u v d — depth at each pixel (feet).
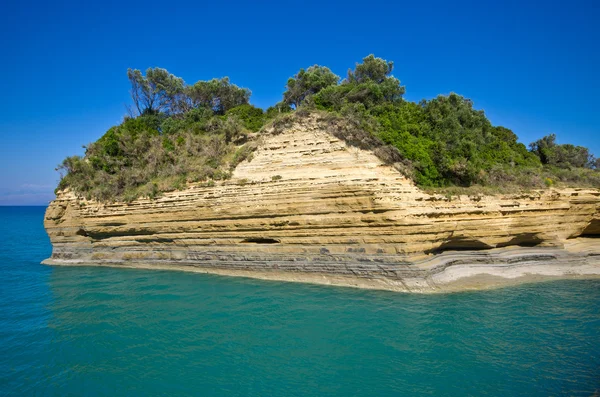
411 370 39.99
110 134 111.75
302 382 38.11
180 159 95.35
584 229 84.07
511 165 88.07
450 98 97.30
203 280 77.87
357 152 75.15
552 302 59.52
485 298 61.67
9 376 39.75
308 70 135.95
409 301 60.75
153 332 50.72
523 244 79.56
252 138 90.17
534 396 34.65
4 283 78.69
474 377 38.24
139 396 36.09
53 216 103.19
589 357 41.88
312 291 67.36
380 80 118.01
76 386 37.88
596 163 111.14
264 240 80.38
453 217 70.54
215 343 47.19
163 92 141.90
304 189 74.28
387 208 67.56
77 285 76.33
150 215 89.97
